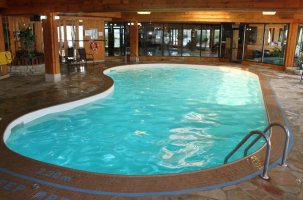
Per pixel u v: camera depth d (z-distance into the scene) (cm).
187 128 742
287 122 664
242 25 1795
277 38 1611
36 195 359
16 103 793
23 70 1305
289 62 1498
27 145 627
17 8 1133
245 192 371
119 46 1941
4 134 573
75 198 352
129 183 385
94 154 597
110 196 356
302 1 774
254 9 857
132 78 1388
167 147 633
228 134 702
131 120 794
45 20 1086
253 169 430
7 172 417
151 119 805
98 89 986
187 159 579
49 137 669
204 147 632
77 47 1717
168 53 2009
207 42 1980
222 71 1628
